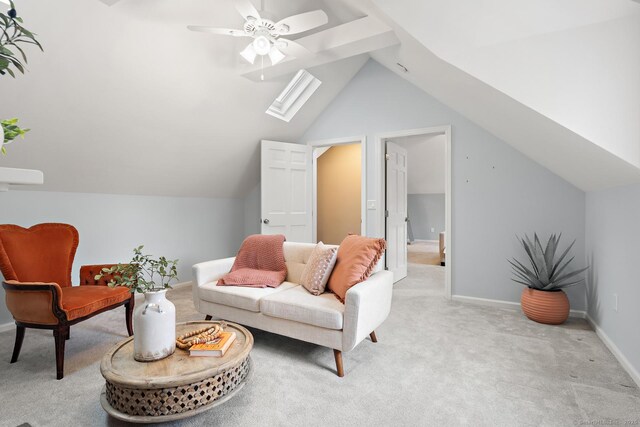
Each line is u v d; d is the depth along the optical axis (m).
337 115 4.60
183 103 3.27
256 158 4.70
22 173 1.08
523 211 3.42
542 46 1.97
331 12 2.96
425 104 3.93
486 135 3.58
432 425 1.59
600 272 2.70
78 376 2.05
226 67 3.24
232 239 5.16
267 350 2.43
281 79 3.82
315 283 2.48
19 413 1.68
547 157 2.91
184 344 1.74
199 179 4.33
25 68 2.28
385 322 3.02
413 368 2.15
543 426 1.58
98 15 2.29
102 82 2.65
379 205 4.29
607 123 1.85
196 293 2.80
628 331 2.12
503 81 2.05
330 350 2.43
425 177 8.92
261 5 2.57
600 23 1.85
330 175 6.52
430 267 5.79
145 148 3.42
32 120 2.57
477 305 3.55
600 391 1.87
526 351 2.39
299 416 1.66
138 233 3.91
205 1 2.58
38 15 2.11
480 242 3.62
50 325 2.05
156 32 2.60
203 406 1.52
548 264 2.99
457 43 2.14
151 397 1.46
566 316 2.90
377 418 1.64
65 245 2.72
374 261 2.35
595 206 2.85
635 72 1.80
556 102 1.94
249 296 2.46
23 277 2.40
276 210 4.58
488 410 1.70
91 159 3.15
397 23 2.20
